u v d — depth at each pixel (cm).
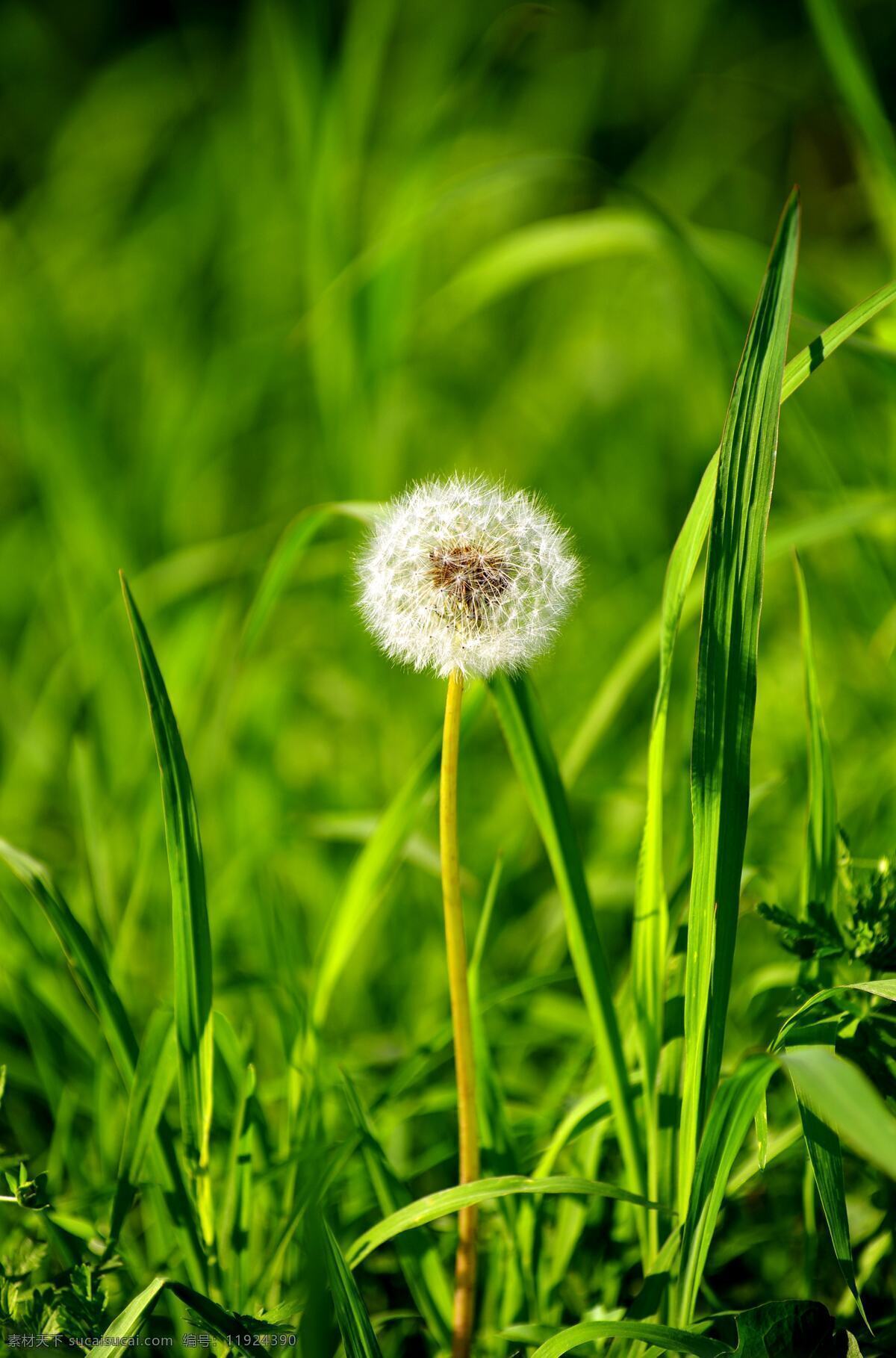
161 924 95
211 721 95
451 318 134
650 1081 80
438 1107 86
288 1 136
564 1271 82
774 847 95
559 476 157
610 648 130
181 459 146
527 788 81
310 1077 83
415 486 79
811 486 129
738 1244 83
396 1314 82
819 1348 76
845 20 94
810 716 82
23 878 80
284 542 87
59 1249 80
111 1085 86
